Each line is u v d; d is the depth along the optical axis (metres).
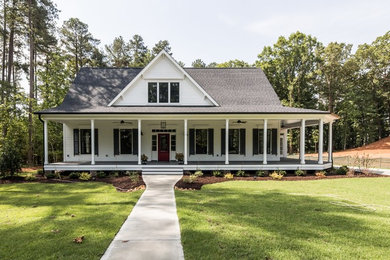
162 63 15.76
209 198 7.97
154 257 3.86
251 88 17.30
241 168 13.53
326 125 37.50
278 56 34.25
